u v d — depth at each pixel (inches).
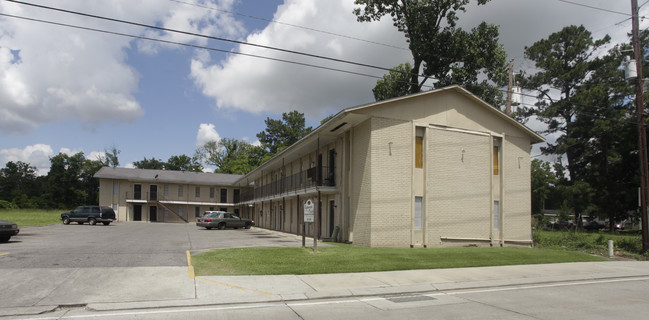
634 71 768.9
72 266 438.0
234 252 566.6
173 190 2190.0
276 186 1369.3
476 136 831.7
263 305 323.9
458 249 704.4
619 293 392.2
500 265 557.6
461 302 343.6
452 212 786.2
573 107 1712.6
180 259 506.0
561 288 419.8
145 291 349.7
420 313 301.3
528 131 886.4
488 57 1315.2
